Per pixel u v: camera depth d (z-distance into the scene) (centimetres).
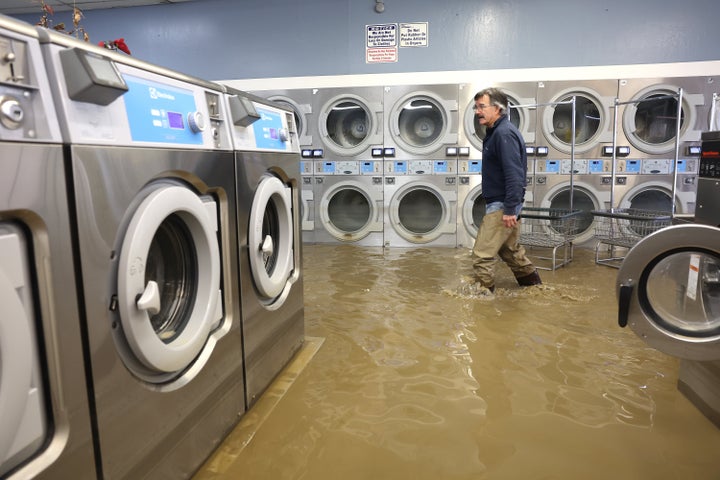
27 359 78
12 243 77
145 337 105
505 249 302
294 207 208
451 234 475
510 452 136
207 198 139
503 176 278
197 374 129
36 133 80
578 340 221
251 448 140
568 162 451
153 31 520
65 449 86
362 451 137
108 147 96
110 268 97
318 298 293
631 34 451
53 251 83
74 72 87
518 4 461
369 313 264
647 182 441
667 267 140
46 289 82
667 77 432
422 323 246
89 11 528
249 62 507
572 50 460
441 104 459
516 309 268
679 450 136
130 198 103
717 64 441
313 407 163
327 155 483
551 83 447
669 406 161
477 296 292
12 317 75
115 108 100
